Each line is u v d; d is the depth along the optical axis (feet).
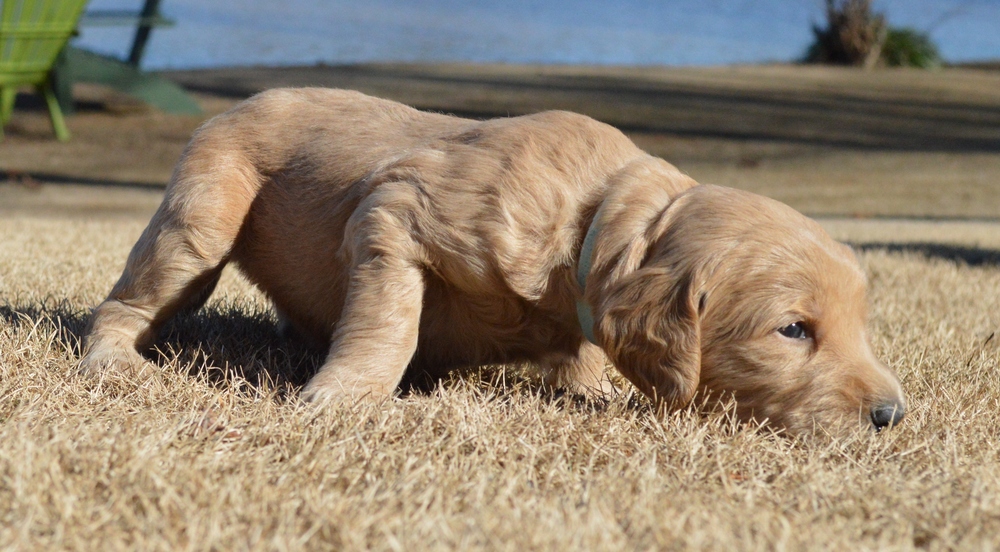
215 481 3.76
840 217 12.76
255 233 4.63
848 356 4.10
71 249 6.33
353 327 4.25
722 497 3.83
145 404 4.20
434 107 18.15
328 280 4.53
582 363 4.53
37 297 5.11
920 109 21.91
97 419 4.02
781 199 13.84
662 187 4.24
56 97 16.07
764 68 27.09
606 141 4.31
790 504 3.81
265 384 4.30
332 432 4.00
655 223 4.16
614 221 4.16
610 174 4.26
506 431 4.06
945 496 3.85
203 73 21.83
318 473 3.82
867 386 4.08
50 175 13.70
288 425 4.01
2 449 3.77
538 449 3.99
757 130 18.83
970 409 4.42
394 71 22.88
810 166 16.26
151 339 4.66
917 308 5.86
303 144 4.58
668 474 3.94
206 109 17.95
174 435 3.92
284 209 4.57
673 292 4.08
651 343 4.09
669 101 21.04
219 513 3.61
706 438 4.10
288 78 21.25
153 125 17.46
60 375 4.34
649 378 4.11
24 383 4.21
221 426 4.01
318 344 4.74
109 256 6.08
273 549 3.53
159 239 4.58
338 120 4.59
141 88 16.44
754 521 3.69
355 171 4.46
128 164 14.78
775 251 4.08
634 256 4.13
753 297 4.07
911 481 3.92
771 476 3.98
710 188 4.21
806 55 29.66
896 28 29.78
